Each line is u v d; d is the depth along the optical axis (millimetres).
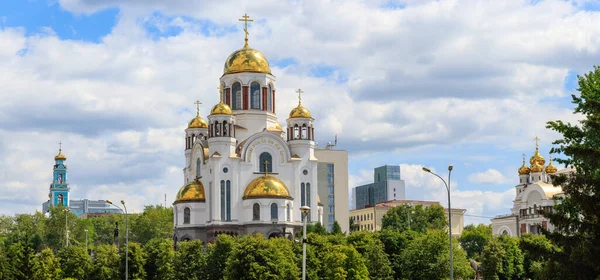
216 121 174125
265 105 182000
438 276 136625
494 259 146875
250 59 182625
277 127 184000
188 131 195000
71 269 142750
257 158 175500
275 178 172500
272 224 168250
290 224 170000
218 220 170125
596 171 74562
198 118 196625
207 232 171750
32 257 131250
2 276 129375
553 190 193750
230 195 171625
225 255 135125
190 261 136750
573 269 71438
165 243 144125
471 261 178125
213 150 173625
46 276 134375
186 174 190625
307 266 127500
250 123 180000
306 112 180500
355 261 131000
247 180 174000
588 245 69438
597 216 70312
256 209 169375
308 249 129625
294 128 180250
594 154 70625
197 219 173750
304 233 81562
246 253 122875
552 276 74375
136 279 139875
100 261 143250
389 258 142750
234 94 182375
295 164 177000
